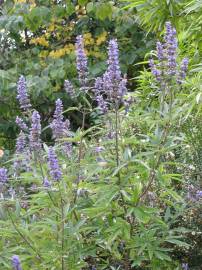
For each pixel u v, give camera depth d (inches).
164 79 107.3
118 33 245.4
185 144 123.6
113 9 227.8
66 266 99.7
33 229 101.0
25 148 121.0
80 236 102.3
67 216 100.0
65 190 100.7
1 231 97.8
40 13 221.5
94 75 237.5
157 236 109.0
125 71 241.6
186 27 173.9
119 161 102.2
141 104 141.9
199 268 117.0
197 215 116.5
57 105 110.8
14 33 238.8
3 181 100.1
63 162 106.4
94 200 103.5
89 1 241.6
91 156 109.5
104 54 247.0
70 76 239.3
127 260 107.1
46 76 231.0
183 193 119.2
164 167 122.6
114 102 104.6
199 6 145.6
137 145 116.1
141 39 246.4
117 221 101.4
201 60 159.3
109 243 98.4
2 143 247.6
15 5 226.8
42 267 97.8
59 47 256.4
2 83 222.7
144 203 107.4
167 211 108.1
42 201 102.8
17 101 232.7
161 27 182.9
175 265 113.9
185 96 118.6
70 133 108.5
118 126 108.7
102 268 106.6
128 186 100.7
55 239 101.8
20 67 240.8
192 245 117.1
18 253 101.9
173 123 106.7
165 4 170.7
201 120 125.2
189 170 122.0
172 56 106.0
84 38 248.8
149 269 113.0
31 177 106.6
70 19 259.3
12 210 110.7
